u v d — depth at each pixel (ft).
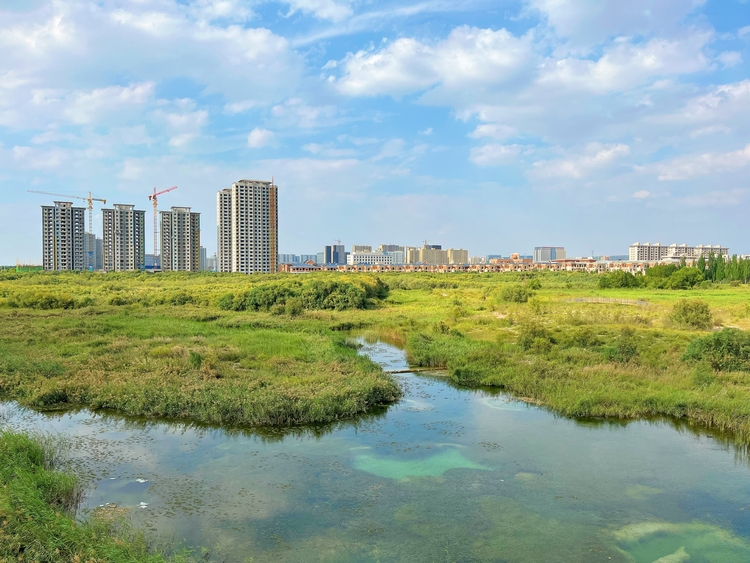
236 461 57.21
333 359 98.99
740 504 48.60
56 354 102.17
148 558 35.42
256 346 110.93
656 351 103.04
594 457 59.06
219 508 46.73
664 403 73.51
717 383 79.25
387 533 43.16
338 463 56.95
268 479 52.80
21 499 39.60
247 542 41.42
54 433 64.54
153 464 56.08
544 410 76.43
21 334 125.08
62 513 42.32
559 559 39.91
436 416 73.61
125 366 90.79
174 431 66.23
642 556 40.40
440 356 106.63
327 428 68.03
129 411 72.43
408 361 111.86
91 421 69.62
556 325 154.20
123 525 41.88
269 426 68.03
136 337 124.06
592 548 41.45
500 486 51.83
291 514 45.93
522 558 39.96
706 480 53.42
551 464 57.11
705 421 69.62
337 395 74.49
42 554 33.63
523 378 87.04
